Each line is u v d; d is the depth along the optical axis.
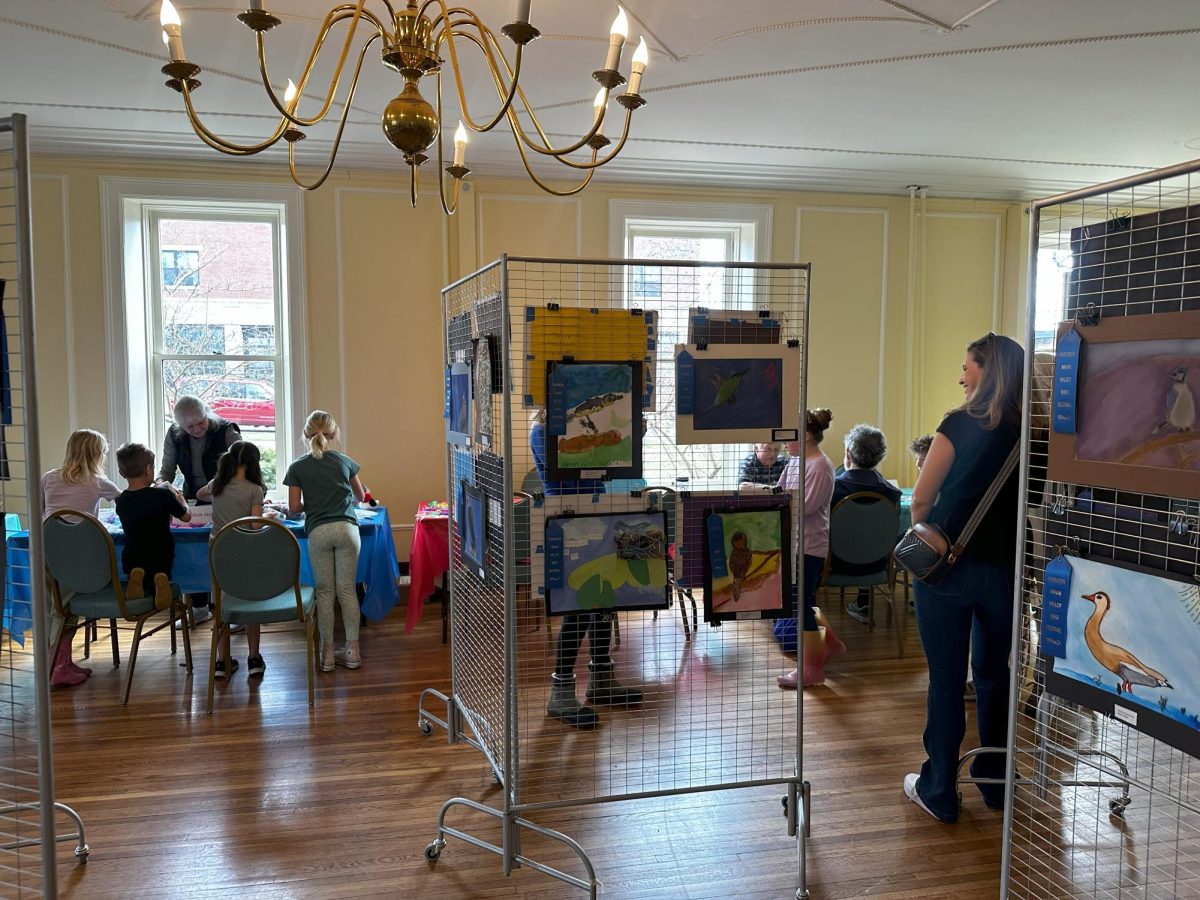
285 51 3.64
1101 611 1.71
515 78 1.81
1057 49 3.59
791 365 2.40
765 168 5.51
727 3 3.16
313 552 4.04
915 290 6.16
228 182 5.22
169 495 3.84
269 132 4.72
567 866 2.45
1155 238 1.58
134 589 3.66
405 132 2.09
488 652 2.70
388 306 5.48
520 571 2.64
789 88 4.09
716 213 5.84
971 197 6.16
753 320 2.41
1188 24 3.33
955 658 2.56
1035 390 2.37
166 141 4.85
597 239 5.71
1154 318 1.54
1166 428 1.53
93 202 5.07
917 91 4.13
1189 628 1.53
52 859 1.68
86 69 3.83
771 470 3.25
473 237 5.52
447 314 3.18
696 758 3.06
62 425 5.12
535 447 2.47
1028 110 4.39
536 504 2.30
